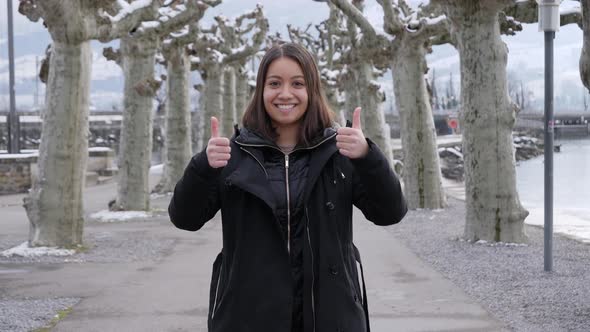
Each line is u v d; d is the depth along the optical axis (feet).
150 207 55.72
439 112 281.74
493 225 35.91
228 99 110.93
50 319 20.40
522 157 179.32
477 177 36.14
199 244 37.91
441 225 45.85
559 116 281.95
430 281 26.20
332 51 117.08
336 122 9.60
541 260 30.63
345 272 8.86
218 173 8.87
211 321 9.07
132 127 54.49
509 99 35.99
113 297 23.58
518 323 19.54
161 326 19.56
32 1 33.94
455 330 18.85
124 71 54.85
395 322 19.84
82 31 34.73
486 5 34.73
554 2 27.99
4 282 26.58
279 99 9.15
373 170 8.66
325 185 8.99
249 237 8.87
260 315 8.65
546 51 28.53
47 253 33.63
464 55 36.24
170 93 73.31
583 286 24.56
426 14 56.13
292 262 8.86
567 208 58.03
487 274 27.40
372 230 43.65
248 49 89.86
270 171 9.05
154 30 53.21
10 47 94.53
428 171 56.80
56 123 35.22
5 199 75.36
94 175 102.58
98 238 40.55
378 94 71.51
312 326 8.66
